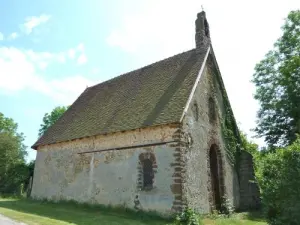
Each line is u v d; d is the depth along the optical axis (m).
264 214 9.77
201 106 16.78
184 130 14.47
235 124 20.08
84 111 22.23
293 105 23.84
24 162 33.78
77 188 18.09
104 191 16.36
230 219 13.84
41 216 12.91
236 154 19.44
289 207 8.45
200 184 14.82
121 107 18.58
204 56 17.97
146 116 15.67
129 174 15.41
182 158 13.79
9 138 34.19
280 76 25.52
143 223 12.17
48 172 20.81
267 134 27.05
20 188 29.52
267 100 26.48
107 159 16.75
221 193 16.91
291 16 25.22
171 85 17.06
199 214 13.79
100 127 17.89
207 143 16.48
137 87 19.69
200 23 19.59
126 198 15.20
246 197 18.48
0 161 31.73
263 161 10.49
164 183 13.88
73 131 20.11
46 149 21.69
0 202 19.28
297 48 24.64
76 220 12.30
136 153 15.38
